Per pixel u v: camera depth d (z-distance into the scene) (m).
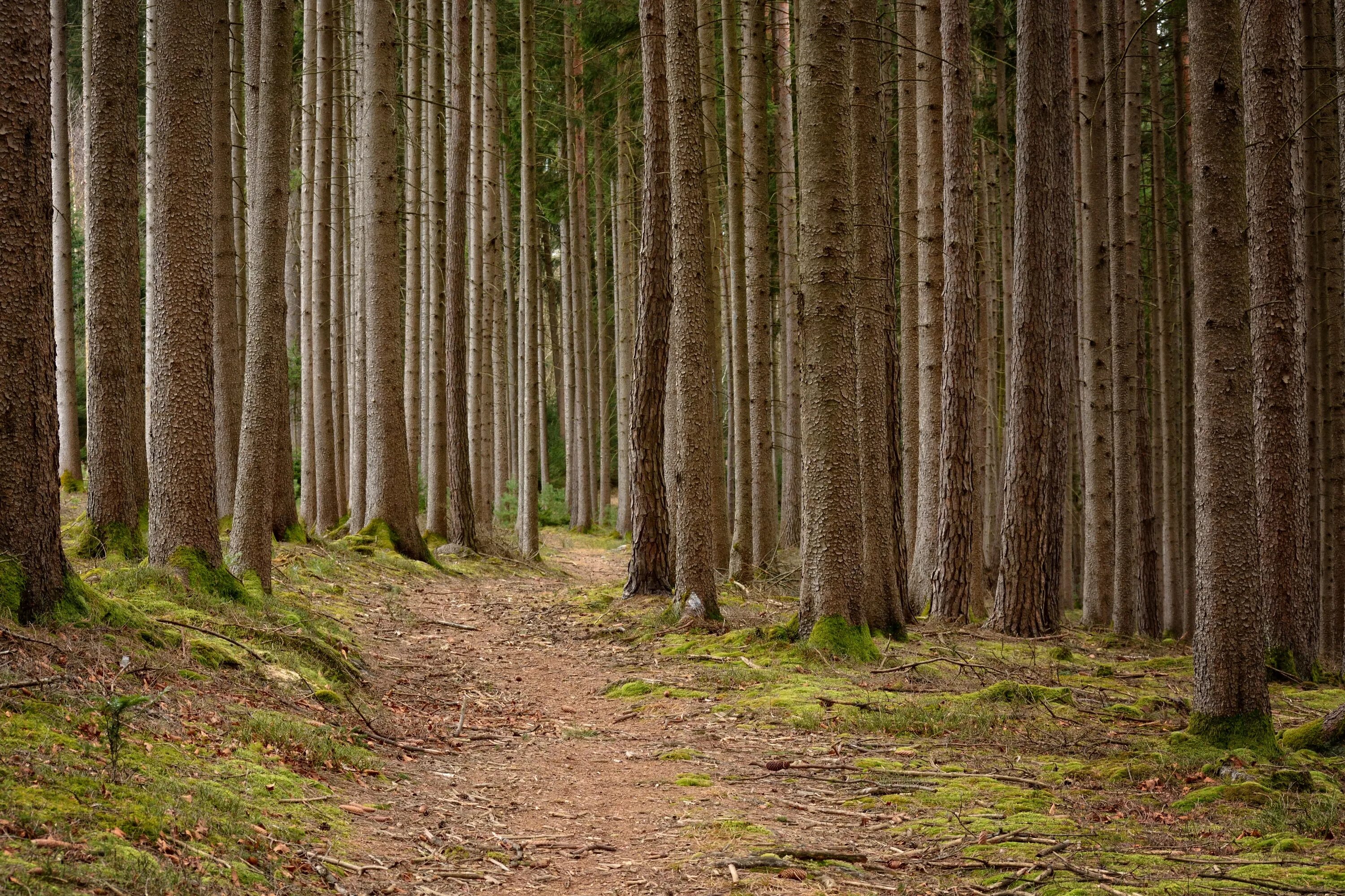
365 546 15.57
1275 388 10.04
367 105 16.09
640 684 9.11
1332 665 12.02
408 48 19.56
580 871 4.62
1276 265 9.66
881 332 11.27
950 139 12.42
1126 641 12.22
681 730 7.60
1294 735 6.97
